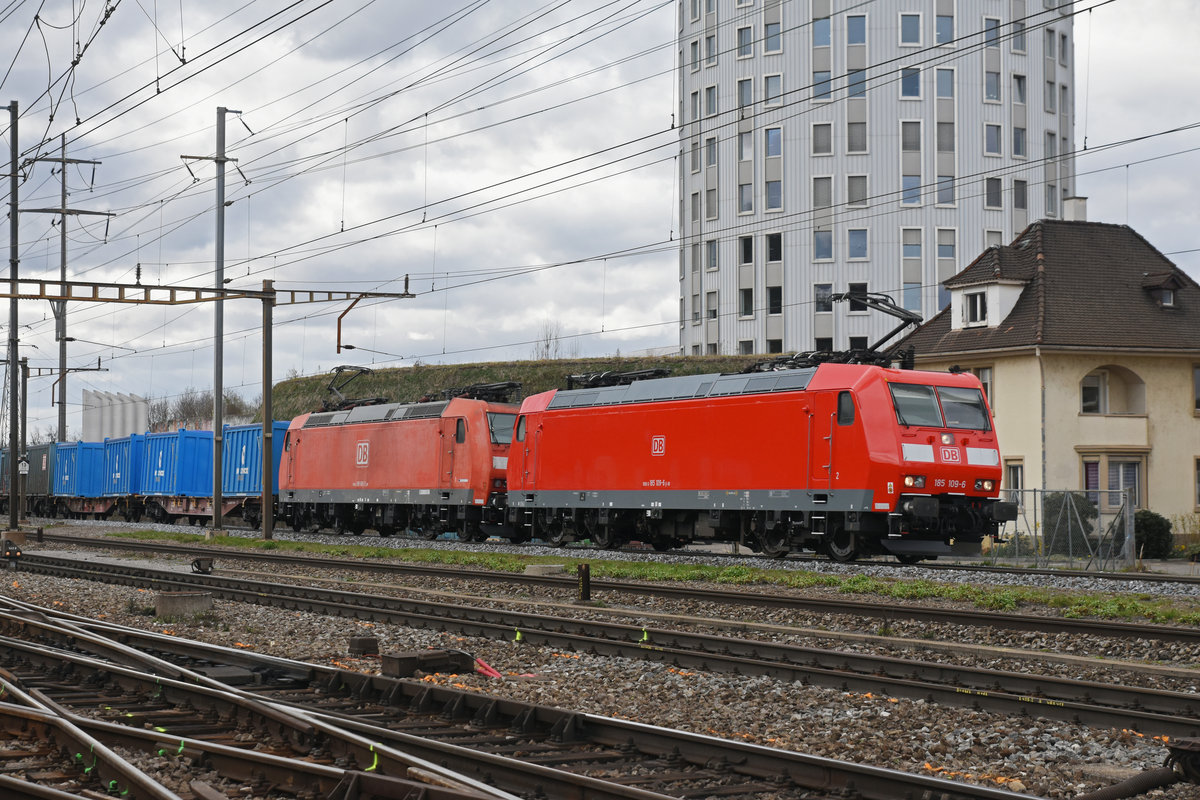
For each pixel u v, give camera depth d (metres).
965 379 24.88
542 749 8.45
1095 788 7.61
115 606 18.89
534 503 31.88
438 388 65.88
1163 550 32.88
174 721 9.32
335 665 12.73
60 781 7.55
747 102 64.00
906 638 14.70
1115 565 27.67
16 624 15.06
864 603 16.83
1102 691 10.40
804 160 62.31
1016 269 39.47
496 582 22.03
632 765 8.05
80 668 11.70
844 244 61.78
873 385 23.72
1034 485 36.72
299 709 9.14
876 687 10.75
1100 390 38.06
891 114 61.72
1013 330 37.84
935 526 23.55
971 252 61.97
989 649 13.36
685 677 11.79
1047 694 10.71
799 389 24.86
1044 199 64.38
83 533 44.00
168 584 21.52
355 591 21.45
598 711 10.19
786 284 62.62
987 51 62.53
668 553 28.05
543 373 62.88
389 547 32.56
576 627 15.35
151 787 6.84
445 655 12.10
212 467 48.66
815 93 62.06
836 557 24.78
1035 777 7.86
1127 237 41.31
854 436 23.61
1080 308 37.94
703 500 26.89
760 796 7.31
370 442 38.41
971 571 22.62
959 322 39.94
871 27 61.84
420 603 17.81
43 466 63.41
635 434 28.89
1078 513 28.88
